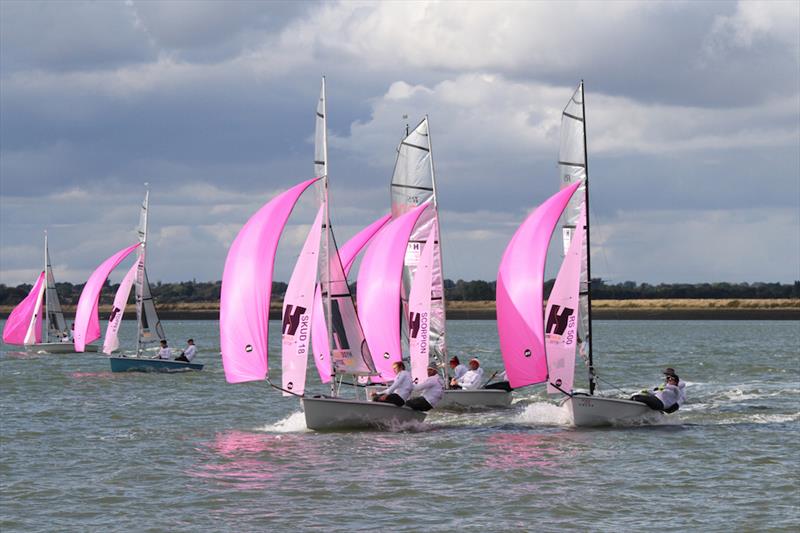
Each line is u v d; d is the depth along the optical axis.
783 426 43.72
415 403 41.81
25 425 45.84
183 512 28.12
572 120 45.16
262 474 33.06
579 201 44.88
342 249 56.09
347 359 42.16
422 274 49.00
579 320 44.03
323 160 42.03
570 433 41.22
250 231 41.41
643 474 32.78
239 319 40.69
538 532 25.91
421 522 26.88
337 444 38.59
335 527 26.45
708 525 26.45
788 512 27.75
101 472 33.72
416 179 51.19
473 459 35.34
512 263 44.78
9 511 28.42
